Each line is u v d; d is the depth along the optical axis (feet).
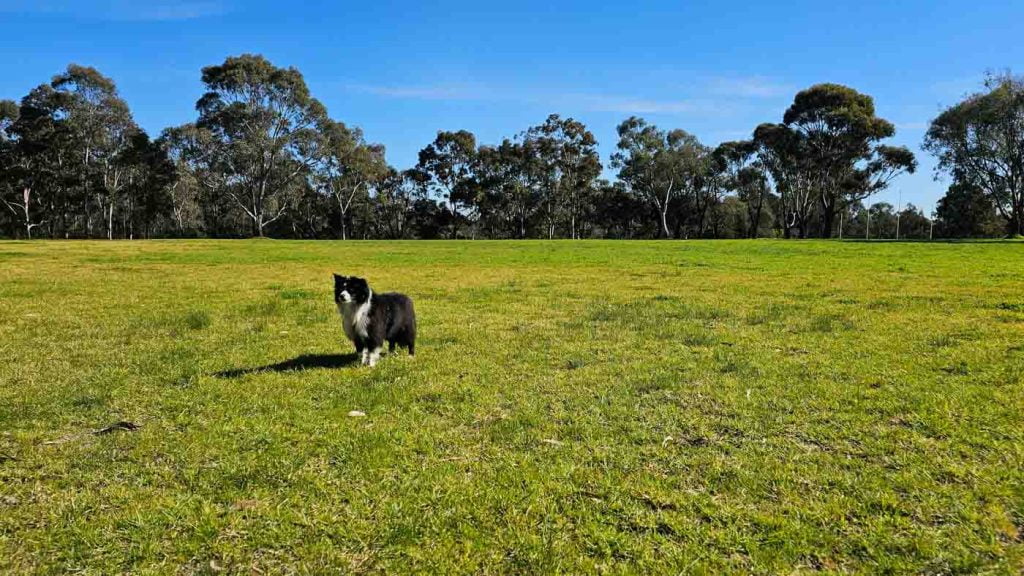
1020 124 175.22
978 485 14.15
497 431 17.98
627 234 319.68
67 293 51.13
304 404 20.77
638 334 32.91
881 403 20.11
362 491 14.19
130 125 232.53
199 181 241.76
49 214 251.39
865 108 227.61
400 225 312.50
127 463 15.85
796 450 16.47
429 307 43.78
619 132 268.41
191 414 19.75
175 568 11.41
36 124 220.23
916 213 350.02
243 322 37.47
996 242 148.97
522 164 283.18
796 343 30.14
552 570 11.23
